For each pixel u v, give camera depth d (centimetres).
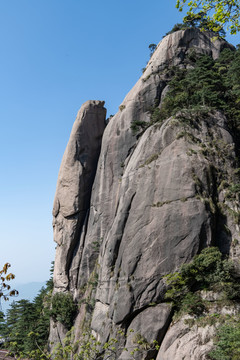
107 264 4194
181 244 3484
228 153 4156
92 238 5488
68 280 5809
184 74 5622
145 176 4131
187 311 3122
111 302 3791
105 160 5678
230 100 5016
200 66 5309
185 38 6278
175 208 3678
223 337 2622
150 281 3466
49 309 6109
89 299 5025
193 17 1717
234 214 3684
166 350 2966
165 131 4294
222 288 3122
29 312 6994
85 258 5538
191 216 3566
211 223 3534
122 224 4134
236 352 2450
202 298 3150
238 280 3234
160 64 6066
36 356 2255
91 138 6444
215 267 3222
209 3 1617
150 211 3847
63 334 5228
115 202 5281
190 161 3881
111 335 3553
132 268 3647
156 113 4938
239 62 4941
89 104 6656
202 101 4678
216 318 2944
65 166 6319
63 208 6153
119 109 5919
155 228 3697
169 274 3372
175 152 4028
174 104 4712
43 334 5922
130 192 4197
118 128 5691
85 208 6100
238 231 3609
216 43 6450
